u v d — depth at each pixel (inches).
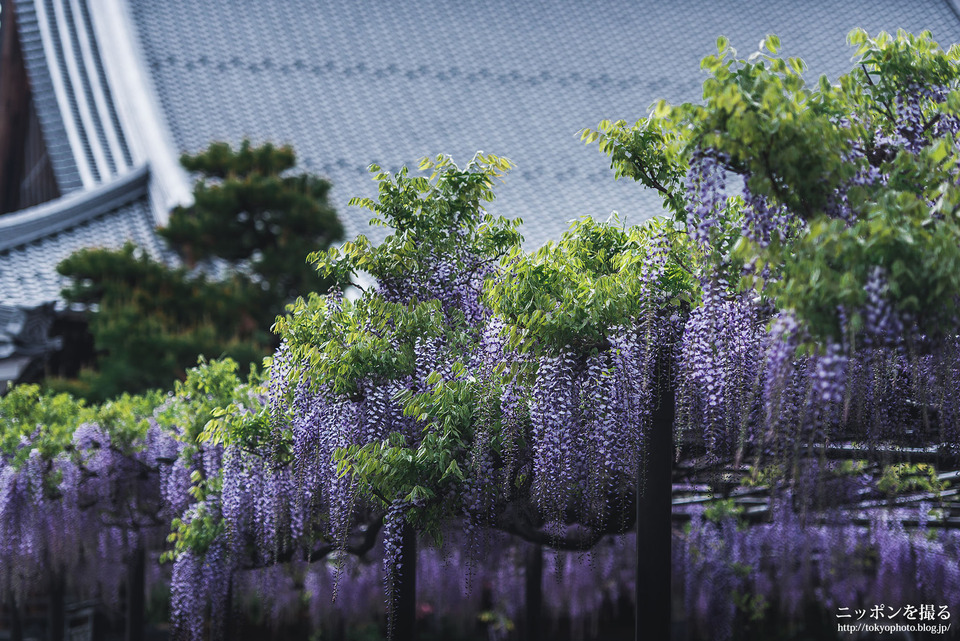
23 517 488.1
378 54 1793.8
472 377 298.7
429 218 326.0
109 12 1594.5
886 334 210.8
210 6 1812.3
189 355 767.1
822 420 265.9
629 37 1862.7
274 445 359.9
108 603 705.6
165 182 1254.3
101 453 503.5
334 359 311.3
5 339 844.6
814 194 214.8
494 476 310.0
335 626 663.1
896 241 196.2
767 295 224.2
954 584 518.6
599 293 267.4
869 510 459.2
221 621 425.1
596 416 275.3
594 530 332.8
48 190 1657.2
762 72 214.1
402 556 345.4
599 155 1577.3
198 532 412.5
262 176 876.6
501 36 1851.6
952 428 285.4
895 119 243.0
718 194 224.4
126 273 803.4
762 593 610.5
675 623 639.8
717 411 278.2
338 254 332.2
